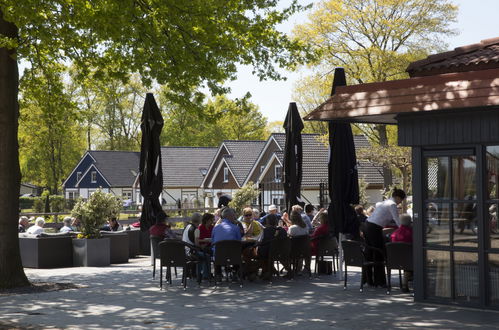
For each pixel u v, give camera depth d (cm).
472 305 1031
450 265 1061
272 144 5616
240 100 1588
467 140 1030
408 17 3909
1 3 1234
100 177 8138
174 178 7188
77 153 7056
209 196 6062
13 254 1345
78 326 927
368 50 3825
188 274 1470
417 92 1017
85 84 1781
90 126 7194
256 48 1552
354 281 1370
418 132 1089
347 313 1007
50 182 7288
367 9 3894
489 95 940
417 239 1098
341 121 1204
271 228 1355
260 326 916
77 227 2048
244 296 1183
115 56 1526
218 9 1389
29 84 1662
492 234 1012
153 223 1622
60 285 1355
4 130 1345
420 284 1094
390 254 1158
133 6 1277
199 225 1399
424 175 1096
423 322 930
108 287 1329
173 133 7850
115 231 2062
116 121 7200
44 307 1091
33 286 1343
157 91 6894
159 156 1623
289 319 964
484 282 1016
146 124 1611
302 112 5094
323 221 1481
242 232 1466
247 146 6462
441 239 1073
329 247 1476
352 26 3947
